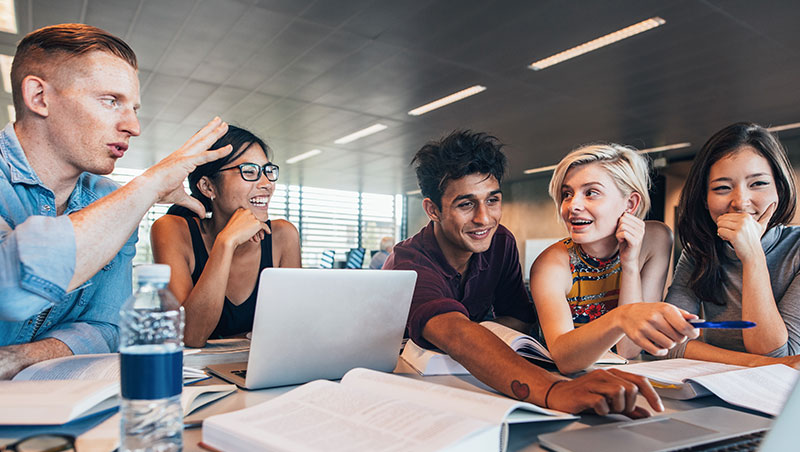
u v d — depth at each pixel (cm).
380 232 1477
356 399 66
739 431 65
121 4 409
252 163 165
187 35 466
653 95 616
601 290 143
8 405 61
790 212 136
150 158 982
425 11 418
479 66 535
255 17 431
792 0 388
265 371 85
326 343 90
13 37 466
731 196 135
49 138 101
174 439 57
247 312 168
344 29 452
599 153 134
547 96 627
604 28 441
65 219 84
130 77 103
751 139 133
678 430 65
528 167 1100
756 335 126
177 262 154
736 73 540
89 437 57
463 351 93
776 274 140
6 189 101
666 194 976
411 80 581
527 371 81
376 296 93
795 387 40
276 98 650
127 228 90
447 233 152
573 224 135
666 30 443
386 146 913
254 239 162
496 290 172
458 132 154
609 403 68
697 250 143
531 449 60
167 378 56
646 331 80
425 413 59
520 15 421
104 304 123
